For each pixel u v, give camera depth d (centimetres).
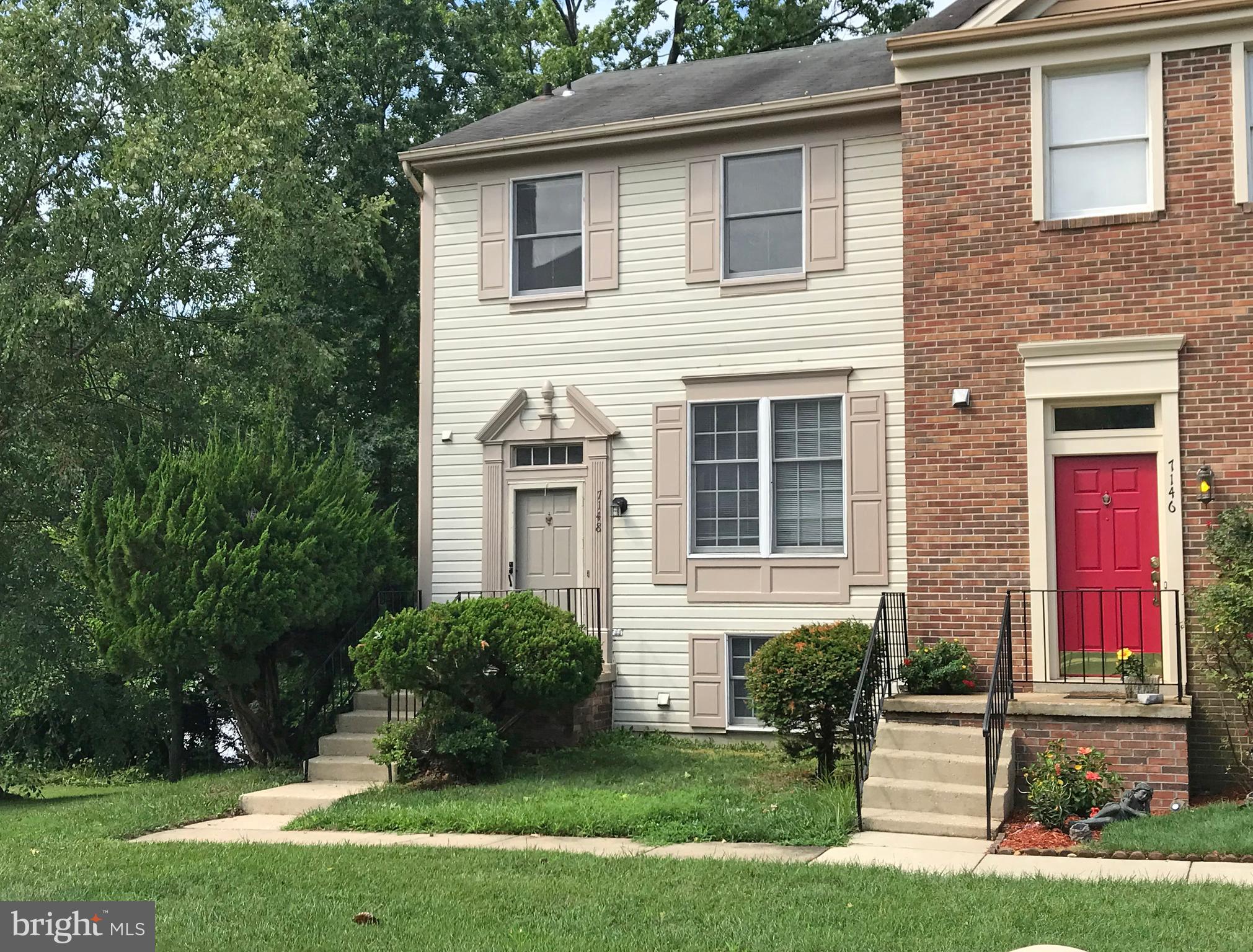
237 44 2023
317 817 1175
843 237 1533
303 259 2127
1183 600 1188
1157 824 1003
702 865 924
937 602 1277
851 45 1808
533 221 1705
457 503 1695
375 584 1617
